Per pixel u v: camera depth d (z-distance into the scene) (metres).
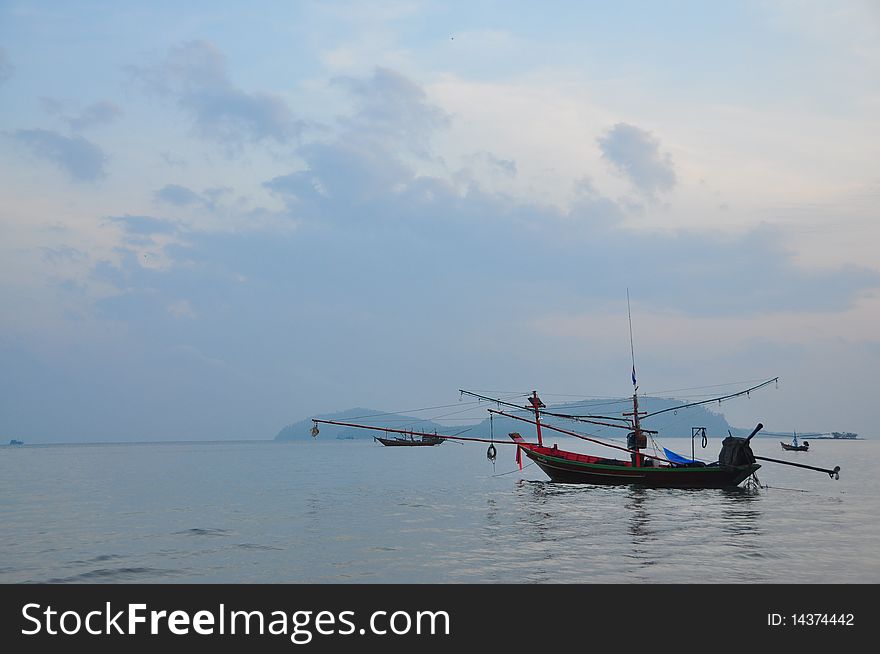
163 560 32.28
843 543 34.62
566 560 30.86
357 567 30.14
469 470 104.94
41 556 33.47
